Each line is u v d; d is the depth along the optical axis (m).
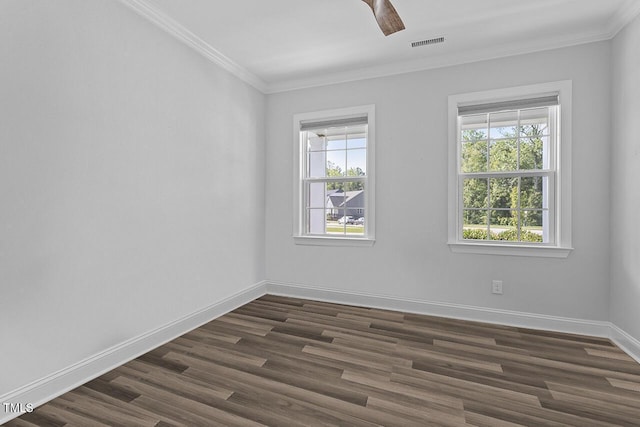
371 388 1.85
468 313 2.97
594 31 2.52
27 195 1.65
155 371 2.04
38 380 1.70
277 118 3.74
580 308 2.64
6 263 1.57
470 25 2.52
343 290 3.46
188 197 2.71
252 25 2.54
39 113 1.69
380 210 3.28
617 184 2.42
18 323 1.62
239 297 3.34
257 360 2.19
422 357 2.23
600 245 2.57
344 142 3.53
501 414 1.62
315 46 2.87
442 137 3.04
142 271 2.30
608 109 2.53
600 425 1.54
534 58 2.73
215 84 3.00
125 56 2.15
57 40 1.77
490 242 2.91
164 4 2.27
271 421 1.57
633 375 1.99
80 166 1.89
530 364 2.13
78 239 1.88
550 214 2.75
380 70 3.23
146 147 2.32
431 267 3.10
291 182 3.69
